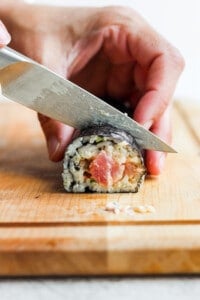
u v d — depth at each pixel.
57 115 0.36
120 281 0.28
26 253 0.28
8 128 0.49
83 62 0.42
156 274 0.29
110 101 0.45
